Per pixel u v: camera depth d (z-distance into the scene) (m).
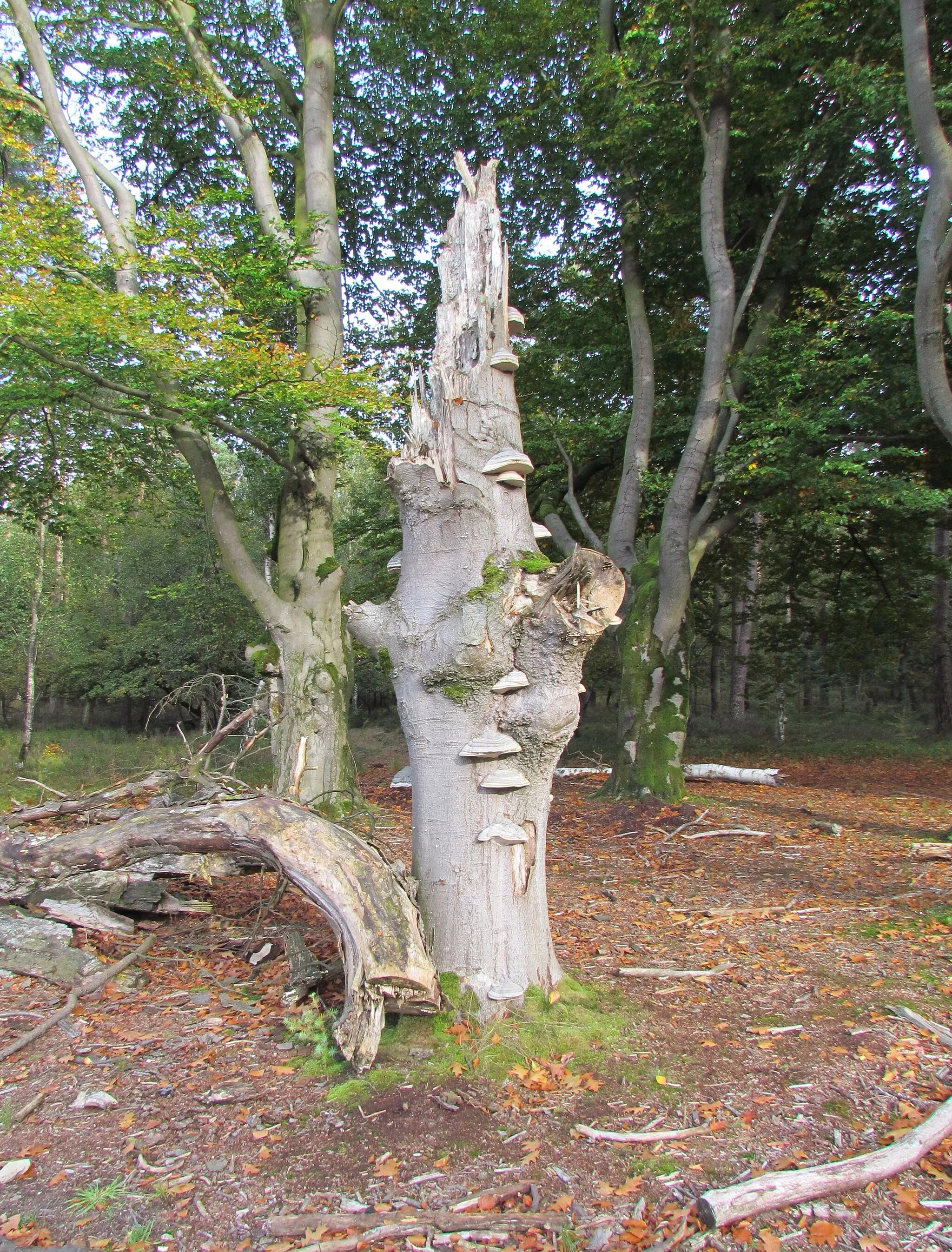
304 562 12.62
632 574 13.03
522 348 15.12
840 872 8.38
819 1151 3.31
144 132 15.30
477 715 4.21
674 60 12.61
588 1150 3.32
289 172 16.36
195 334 9.64
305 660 12.25
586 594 3.91
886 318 11.33
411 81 15.61
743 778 15.08
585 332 16.11
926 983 5.14
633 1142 3.37
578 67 13.88
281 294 11.23
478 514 4.31
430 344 17.09
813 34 11.27
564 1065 3.95
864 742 21.28
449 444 4.34
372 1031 3.81
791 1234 2.83
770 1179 3.02
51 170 10.02
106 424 12.96
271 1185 3.13
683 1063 4.05
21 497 13.48
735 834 10.48
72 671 26.34
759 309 14.65
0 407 10.20
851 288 13.36
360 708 35.81
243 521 19.12
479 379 4.50
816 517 11.91
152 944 5.97
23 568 22.80
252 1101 3.75
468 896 4.26
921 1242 2.79
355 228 17.27
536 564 4.28
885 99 10.77
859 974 5.36
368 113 15.94
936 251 9.02
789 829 10.72
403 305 17.75
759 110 12.44
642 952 5.89
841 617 18.42
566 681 4.14
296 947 5.14
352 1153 3.31
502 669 4.13
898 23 11.51
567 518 17.92
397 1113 3.56
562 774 16.25
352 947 3.94
